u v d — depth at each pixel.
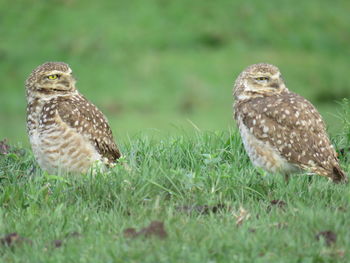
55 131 11.84
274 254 8.43
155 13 41.56
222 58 38.25
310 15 42.91
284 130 11.57
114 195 10.62
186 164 12.46
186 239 8.87
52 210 10.25
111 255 8.42
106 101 34.94
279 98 11.93
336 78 37.94
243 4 42.66
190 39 39.72
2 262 8.66
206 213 10.12
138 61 37.88
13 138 31.16
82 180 11.08
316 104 35.41
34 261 8.51
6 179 11.90
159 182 10.91
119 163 11.71
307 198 10.42
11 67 37.94
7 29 41.00
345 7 44.28
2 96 35.84
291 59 39.19
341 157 12.80
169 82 36.16
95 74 37.09
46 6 42.34
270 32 41.16
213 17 41.62
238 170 11.80
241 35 40.62
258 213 9.98
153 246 8.62
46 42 39.81
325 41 41.31
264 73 12.24
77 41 39.56
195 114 33.22
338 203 10.21
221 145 13.17
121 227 9.41
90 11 41.88
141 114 33.47
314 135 11.55
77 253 8.62
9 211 10.42
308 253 8.49
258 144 11.76
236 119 12.30
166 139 13.61
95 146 12.09
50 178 11.01
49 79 12.23
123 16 41.53
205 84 35.88
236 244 8.64
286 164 11.64
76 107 12.05
